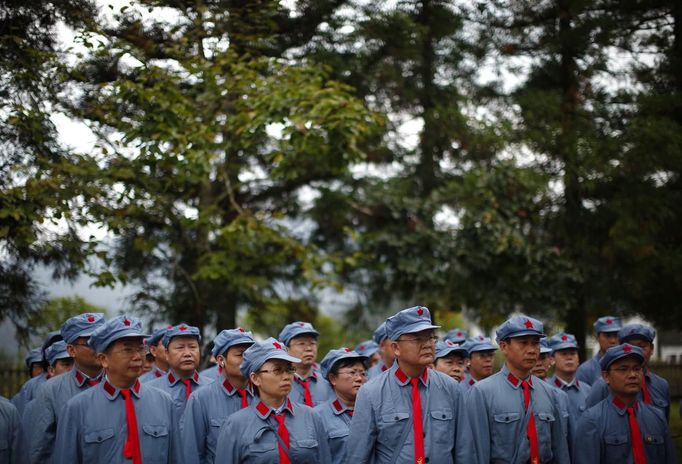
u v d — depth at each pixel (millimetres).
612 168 16562
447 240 17906
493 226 17359
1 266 12898
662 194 16438
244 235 14867
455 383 6266
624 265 16922
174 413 6180
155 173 14430
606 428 6957
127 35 14328
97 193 12828
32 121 12016
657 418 7105
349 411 7703
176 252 15117
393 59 18062
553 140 17391
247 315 17906
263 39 15266
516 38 18859
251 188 18250
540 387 6664
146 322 15992
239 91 14328
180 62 14008
